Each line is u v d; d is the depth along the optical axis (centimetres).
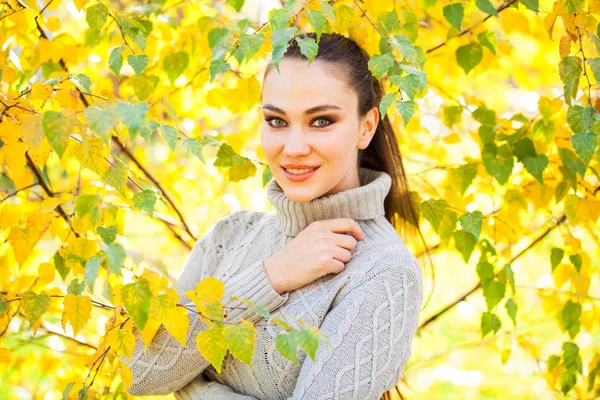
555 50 252
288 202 176
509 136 210
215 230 198
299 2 153
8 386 259
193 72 240
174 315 145
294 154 165
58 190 236
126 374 157
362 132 179
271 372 167
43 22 210
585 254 232
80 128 134
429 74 239
